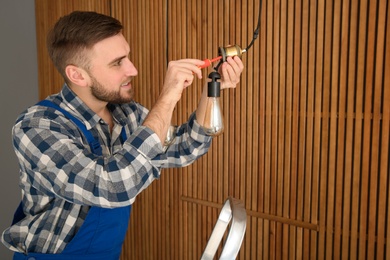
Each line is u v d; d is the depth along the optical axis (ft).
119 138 5.45
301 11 6.62
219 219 3.22
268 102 7.17
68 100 4.88
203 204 8.32
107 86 4.74
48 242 4.78
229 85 4.59
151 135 4.01
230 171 7.88
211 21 7.74
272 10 6.92
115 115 5.62
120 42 4.71
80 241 4.84
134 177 3.95
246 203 7.71
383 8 5.76
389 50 5.75
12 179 11.25
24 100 11.26
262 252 7.62
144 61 8.96
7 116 10.97
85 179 3.98
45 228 4.73
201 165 8.34
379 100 5.94
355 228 6.39
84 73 4.70
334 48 6.27
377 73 5.90
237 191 7.81
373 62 5.94
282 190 7.19
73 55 4.62
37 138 4.28
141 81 9.09
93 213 4.82
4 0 10.64
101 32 4.55
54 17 10.68
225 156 7.93
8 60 10.83
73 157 4.13
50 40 4.86
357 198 6.32
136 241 9.87
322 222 6.73
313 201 6.81
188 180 8.61
